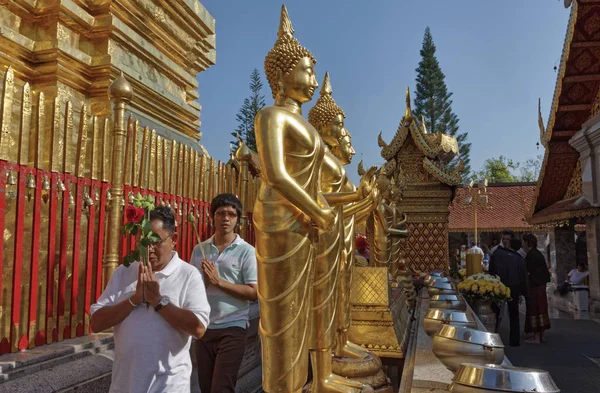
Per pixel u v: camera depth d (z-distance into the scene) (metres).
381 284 4.57
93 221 3.71
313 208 2.49
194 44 6.51
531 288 10.27
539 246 24.12
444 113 45.75
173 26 5.89
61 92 4.30
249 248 4.02
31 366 2.95
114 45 4.84
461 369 2.25
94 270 3.77
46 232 3.43
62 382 2.94
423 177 12.77
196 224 5.17
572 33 11.70
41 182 3.31
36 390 2.78
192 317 2.83
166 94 5.72
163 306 2.77
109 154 3.96
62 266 3.46
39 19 4.38
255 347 5.75
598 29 11.51
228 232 4.06
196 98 6.99
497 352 2.71
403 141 12.66
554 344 10.00
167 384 2.76
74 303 3.54
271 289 2.52
